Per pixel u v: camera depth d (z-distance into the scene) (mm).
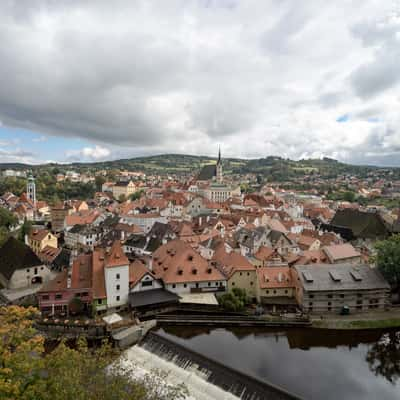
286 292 78125
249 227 131625
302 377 52531
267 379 51406
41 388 27422
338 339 65125
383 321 69500
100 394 29953
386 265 76375
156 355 57906
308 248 112375
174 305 72750
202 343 62156
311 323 68375
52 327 63969
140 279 75875
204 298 75250
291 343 63438
